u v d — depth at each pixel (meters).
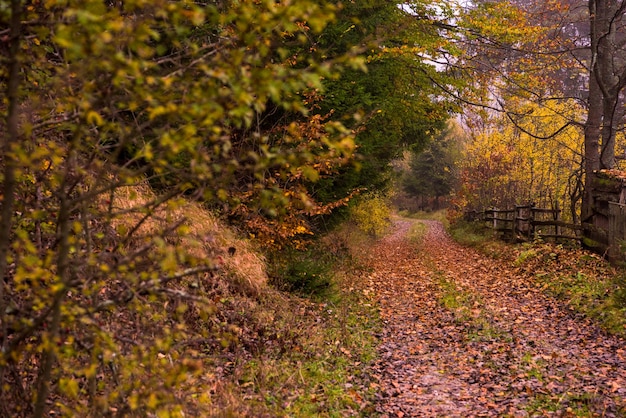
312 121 7.17
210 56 3.28
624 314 8.26
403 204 73.00
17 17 2.69
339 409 5.59
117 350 3.16
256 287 8.19
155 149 2.94
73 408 3.76
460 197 33.19
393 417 5.57
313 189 11.04
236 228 8.83
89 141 3.26
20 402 3.54
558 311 9.54
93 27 2.27
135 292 3.10
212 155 3.18
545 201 22.72
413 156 58.94
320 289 9.94
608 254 12.12
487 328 8.80
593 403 5.59
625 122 14.88
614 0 14.74
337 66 2.84
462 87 14.59
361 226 25.53
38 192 3.48
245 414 4.77
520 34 13.13
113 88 2.84
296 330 7.52
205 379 4.86
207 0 4.41
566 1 16.28
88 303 3.40
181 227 3.01
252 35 2.73
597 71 14.02
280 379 5.97
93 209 3.87
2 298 3.12
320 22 2.58
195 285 4.54
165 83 2.63
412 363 7.38
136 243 6.43
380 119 13.88
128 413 3.76
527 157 23.73
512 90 15.05
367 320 9.49
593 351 7.32
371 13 11.66
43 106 3.13
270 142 7.96
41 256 3.58
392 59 13.05
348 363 7.06
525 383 6.35
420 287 12.99
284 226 8.43
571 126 22.36
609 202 12.05
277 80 2.58
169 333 3.32
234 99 2.67
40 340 3.58
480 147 27.75
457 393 6.24
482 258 17.34
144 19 2.58
